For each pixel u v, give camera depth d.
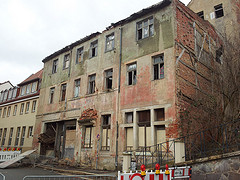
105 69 17.56
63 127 20.28
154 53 14.48
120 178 5.98
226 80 11.45
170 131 12.41
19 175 13.06
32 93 27.61
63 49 22.77
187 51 14.71
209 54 17.09
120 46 16.86
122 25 17.33
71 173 14.34
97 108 17.16
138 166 11.80
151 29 15.44
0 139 31.05
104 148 15.97
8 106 32.06
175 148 9.80
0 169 16.44
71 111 19.61
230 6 21.25
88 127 17.84
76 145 18.09
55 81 22.98
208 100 12.59
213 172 8.27
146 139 13.65
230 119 10.55
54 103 22.11
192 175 8.79
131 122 14.77
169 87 13.12
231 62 11.61
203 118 12.38
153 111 13.54
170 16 14.31
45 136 21.70
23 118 27.47
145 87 14.34
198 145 12.23
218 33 19.56
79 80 20.27
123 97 15.48
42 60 25.84
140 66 15.05
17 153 20.97
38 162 19.48
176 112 12.53
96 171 14.24
